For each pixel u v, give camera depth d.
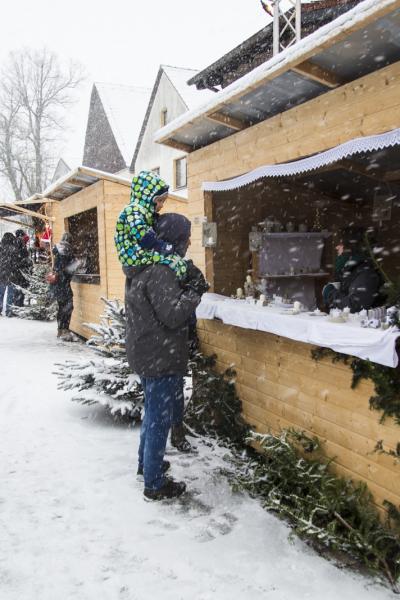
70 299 9.10
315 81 3.14
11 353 7.84
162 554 2.69
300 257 5.66
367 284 3.34
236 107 3.69
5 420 4.76
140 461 3.55
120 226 3.22
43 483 3.49
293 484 3.34
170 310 3.03
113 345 4.95
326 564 2.66
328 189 6.00
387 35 2.59
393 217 5.97
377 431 2.89
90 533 2.87
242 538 2.87
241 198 5.36
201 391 4.63
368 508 2.87
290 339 3.62
